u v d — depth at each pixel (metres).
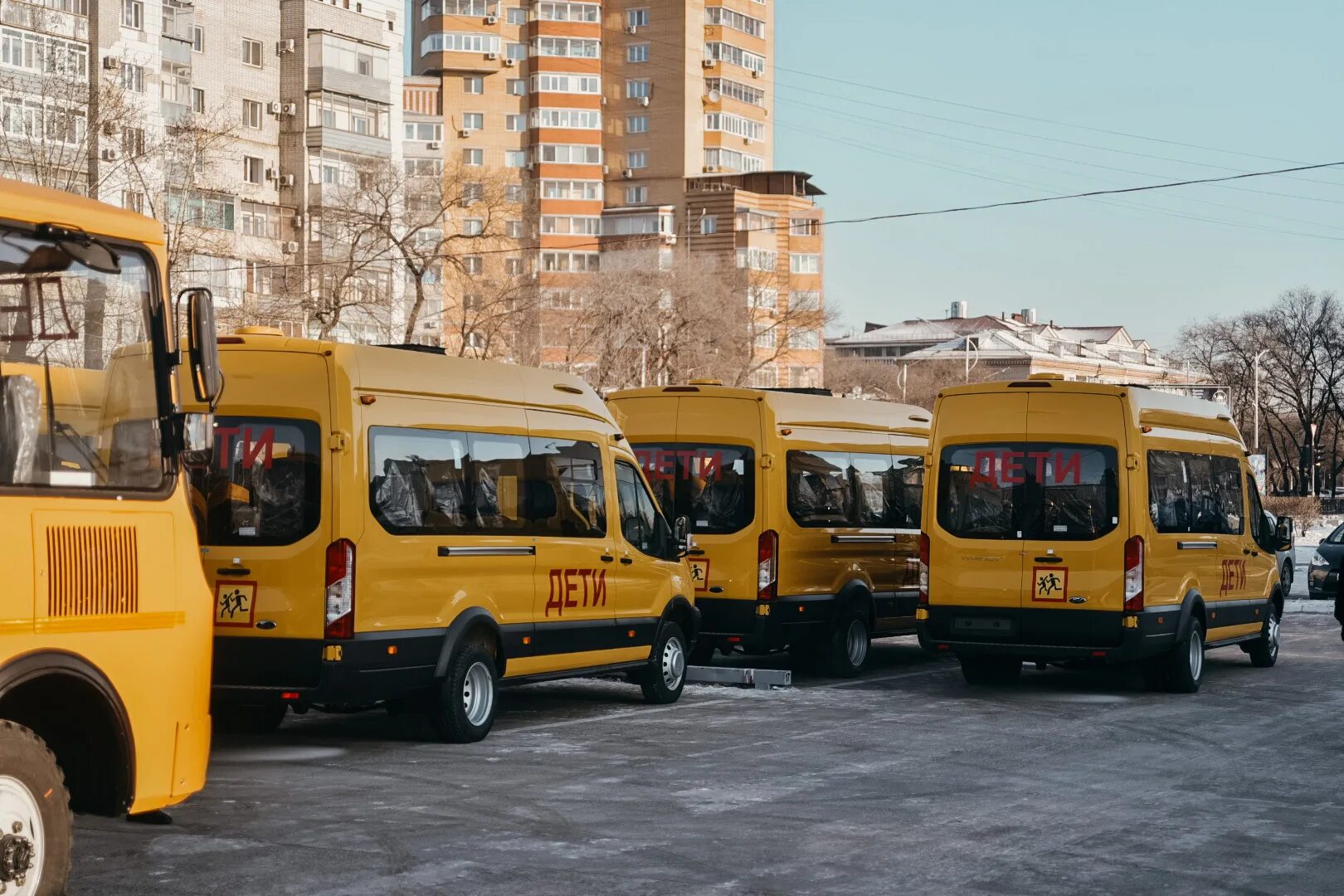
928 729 13.24
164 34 56.16
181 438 7.36
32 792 6.39
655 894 7.39
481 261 72.94
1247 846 8.76
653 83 106.56
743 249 98.12
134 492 7.09
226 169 60.59
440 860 7.97
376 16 67.75
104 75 52.41
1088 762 11.66
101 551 6.87
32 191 6.71
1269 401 99.31
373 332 56.44
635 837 8.64
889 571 18.58
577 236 102.38
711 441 16.75
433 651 11.59
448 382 12.05
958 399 16.28
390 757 11.22
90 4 52.38
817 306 80.88
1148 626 15.55
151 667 7.15
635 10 107.00
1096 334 181.50
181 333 7.50
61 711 7.03
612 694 15.59
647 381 66.06
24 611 6.46
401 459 11.38
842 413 18.11
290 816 9.04
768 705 14.80
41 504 6.57
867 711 14.45
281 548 10.88
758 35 111.81
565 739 12.30
